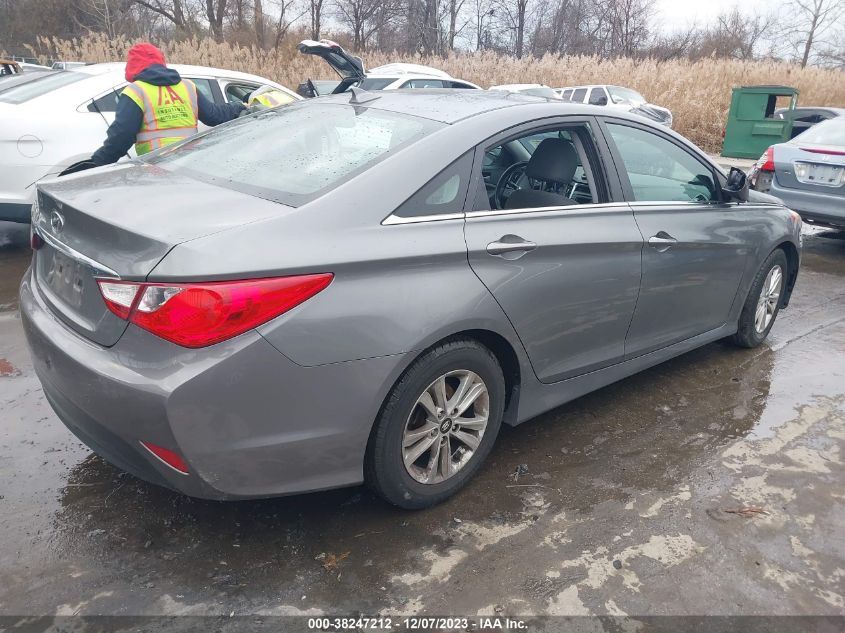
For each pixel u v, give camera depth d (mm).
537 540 2600
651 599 2330
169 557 2428
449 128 2756
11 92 6105
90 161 5781
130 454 2234
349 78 5953
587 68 20984
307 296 2189
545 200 3037
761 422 3623
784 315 5438
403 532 2609
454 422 2721
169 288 2033
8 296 5047
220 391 2080
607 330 3293
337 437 2336
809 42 36906
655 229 3414
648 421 3588
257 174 2668
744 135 15766
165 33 27031
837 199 7117
